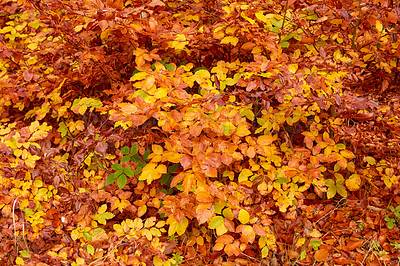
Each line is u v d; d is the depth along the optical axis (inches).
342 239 89.7
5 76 90.9
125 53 100.0
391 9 82.7
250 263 87.5
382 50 92.7
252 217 80.0
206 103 70.4
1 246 91.0
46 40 102.5
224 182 93.4
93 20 69.7
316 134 85.9
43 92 90.2
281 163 91.2
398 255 86.5
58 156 97.9
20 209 87.4
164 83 69.9
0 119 115.3
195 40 83.9
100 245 88.9
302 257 86.2
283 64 75.9
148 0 73.8
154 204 87.7
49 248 93.5
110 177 89.6
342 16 78.5
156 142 88.4
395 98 91.9
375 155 98.7
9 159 88.4
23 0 82.7
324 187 89.6
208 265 88.5
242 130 76.4
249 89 70.6
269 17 86.9
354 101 75.2
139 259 82.4
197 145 67.4
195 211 76.9
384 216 93.6
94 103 87.7
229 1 90.4
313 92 79.4
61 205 90.9
